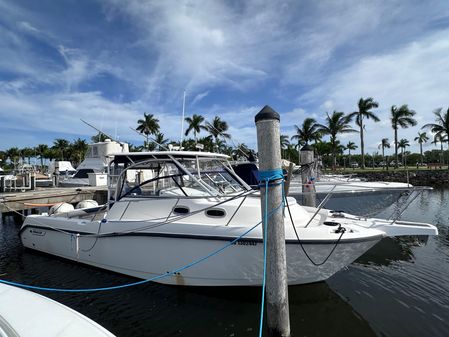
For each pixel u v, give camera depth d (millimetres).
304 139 35125
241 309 4441
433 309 4426
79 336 2113
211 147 34594
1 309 2383
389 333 3893
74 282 5477
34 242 7039
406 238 7832
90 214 7234
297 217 5160
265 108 3406
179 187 5777
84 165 20062
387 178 29625
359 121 34312
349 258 4559
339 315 4316
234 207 4824
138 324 4168
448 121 31156
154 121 41375
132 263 5270
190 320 4219
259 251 4340
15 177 16078
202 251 4645
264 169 3387
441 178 28516
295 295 4781
